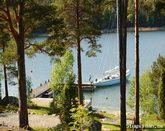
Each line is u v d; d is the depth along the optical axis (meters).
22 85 25.25
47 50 26.03
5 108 37.41
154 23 140.75
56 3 32.41
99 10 31.56
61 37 25.50
